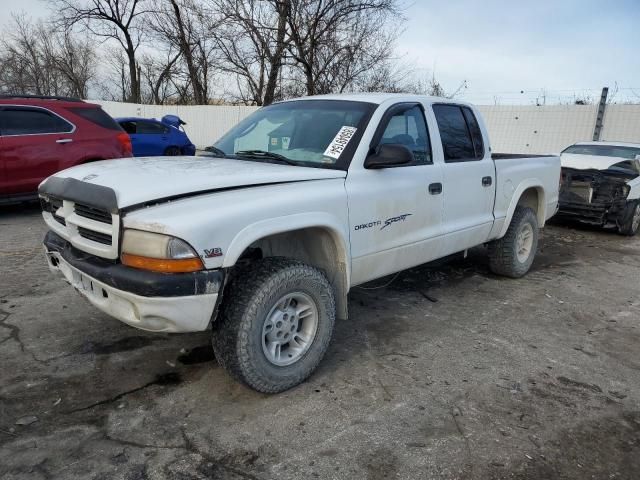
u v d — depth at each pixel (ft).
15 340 12.01
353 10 59.06
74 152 26.30
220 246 8.65
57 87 121.90
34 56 118.52
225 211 8.86
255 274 9.57
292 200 9.91
